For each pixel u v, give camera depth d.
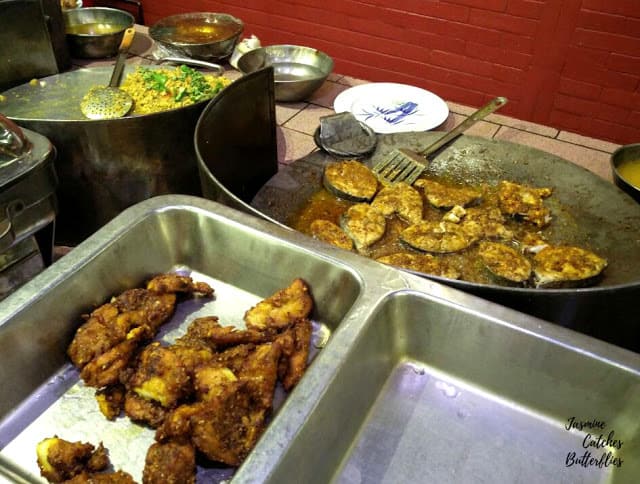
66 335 1.11
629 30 2.07
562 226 1.50
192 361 1.01
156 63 2.18
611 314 1.13
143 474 0.88
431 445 1.02
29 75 2.10
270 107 1.67
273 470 0.77
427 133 1.82
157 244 1.27
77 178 1.66
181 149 1.70
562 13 2.15
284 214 1.55
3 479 0.82
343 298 1.15
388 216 1.56
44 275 1.07
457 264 1.41
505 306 1.08
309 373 0.90
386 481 0.97
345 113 1.77
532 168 1.69
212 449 0.90
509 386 1.08
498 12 2.28
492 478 0.97
